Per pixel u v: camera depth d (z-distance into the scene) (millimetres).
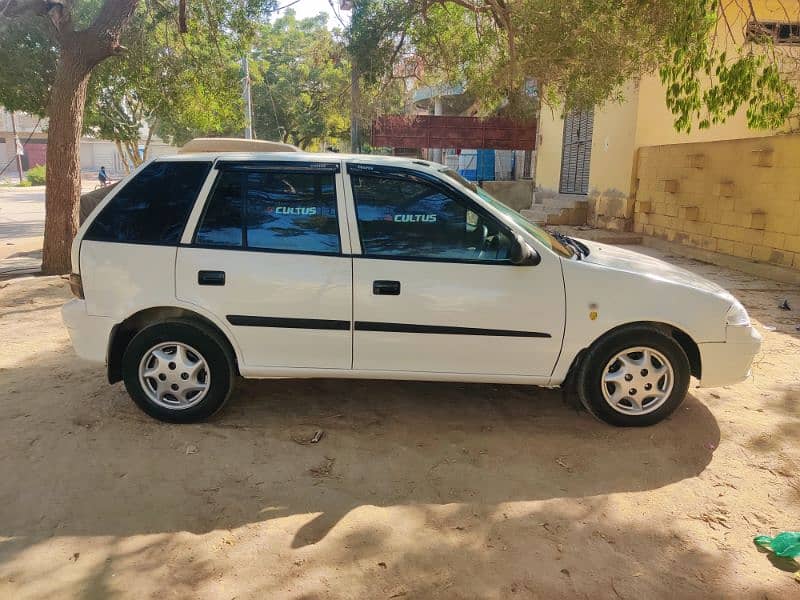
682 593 2652
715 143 10711
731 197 10352
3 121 54688
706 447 3895
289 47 30359
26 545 2912
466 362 3936
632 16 8078
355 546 2932
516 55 9719
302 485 3445
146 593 2611
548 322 3852
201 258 3879
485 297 3824
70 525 3064
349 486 3443
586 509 3250
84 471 3549
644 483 3498
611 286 3857
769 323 6789
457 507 3260
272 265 3854
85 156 59562
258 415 4285
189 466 3613
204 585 2664
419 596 2617
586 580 2727
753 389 4863
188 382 4035
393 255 3861
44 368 5230
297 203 3922
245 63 20016
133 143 25766
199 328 3934
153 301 3893
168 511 3188
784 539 2930
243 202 3939
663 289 3893
